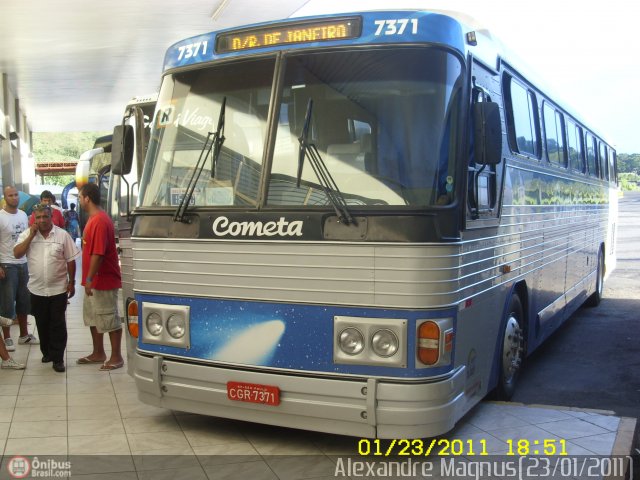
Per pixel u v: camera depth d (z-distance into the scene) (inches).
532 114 324.8
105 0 528.1
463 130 208.2
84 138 3117.6
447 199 201.0
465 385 219.1
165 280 226.4
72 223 1090.1
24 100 1037.2
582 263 462.6
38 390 289.9
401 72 207.2
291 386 206.4
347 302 199.6
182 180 227.0
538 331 328.8
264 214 209.3
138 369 235.6
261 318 210.4
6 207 368.2
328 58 213.8
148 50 713.6
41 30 611.8
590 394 307.7
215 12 575.2
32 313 325.7
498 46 271.7
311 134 209.6
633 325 472.7
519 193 286.7
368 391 197.5
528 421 246.7
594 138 523.8
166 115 237.1
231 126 222.2
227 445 226.5
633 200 2474.2
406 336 194.7
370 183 201.6
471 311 223.0
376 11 213.2
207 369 218.8
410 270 193.9
